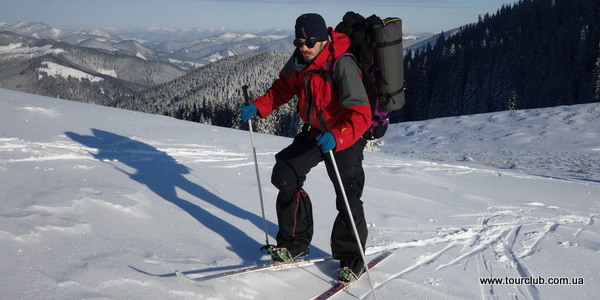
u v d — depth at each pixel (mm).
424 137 32188
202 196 4359
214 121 80000
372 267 3316
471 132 32094
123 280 2504
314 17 2664
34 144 5133
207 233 3498
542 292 3219
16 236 2721
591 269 3693
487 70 87438
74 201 3395
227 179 5148
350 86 2672
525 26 115625
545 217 5418
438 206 5434
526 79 85312
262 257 3246
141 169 4938
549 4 118562
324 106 2840
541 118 33594
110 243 2949
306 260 3139
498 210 5578
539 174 13211
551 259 3891
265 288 2773
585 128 29781
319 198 5008
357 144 2941
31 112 6910
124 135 6812
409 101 88625
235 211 4125
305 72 2824
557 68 87625
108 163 4941
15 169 4078
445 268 3506
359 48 2793
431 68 94938
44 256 2596
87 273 2502
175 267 2812
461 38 121875
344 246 3006
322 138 2639
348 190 2990
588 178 13383
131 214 3492
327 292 2832
